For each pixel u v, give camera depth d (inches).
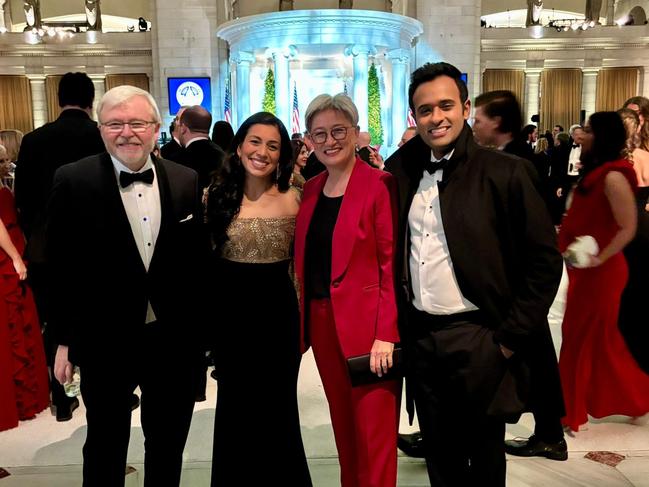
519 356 73.8
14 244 131.0
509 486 97.3
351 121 79.4
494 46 673.0
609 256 110.1
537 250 68.9
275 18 483.8
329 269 81.7
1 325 122.0
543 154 217.3
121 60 669.3
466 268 71.4
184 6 620.1
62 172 77.5
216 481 88.9
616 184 108.0
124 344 79.7
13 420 124.4
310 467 105.3
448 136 71.3
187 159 129.2
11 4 784.9
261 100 578.2
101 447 80.7
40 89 675.4
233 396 87.6
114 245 77.2
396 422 83.2
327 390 86.0
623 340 117.8
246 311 85.8
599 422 123.0
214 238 86.4
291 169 88.9
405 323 79.2
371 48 500.7
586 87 685.3
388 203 78.8
